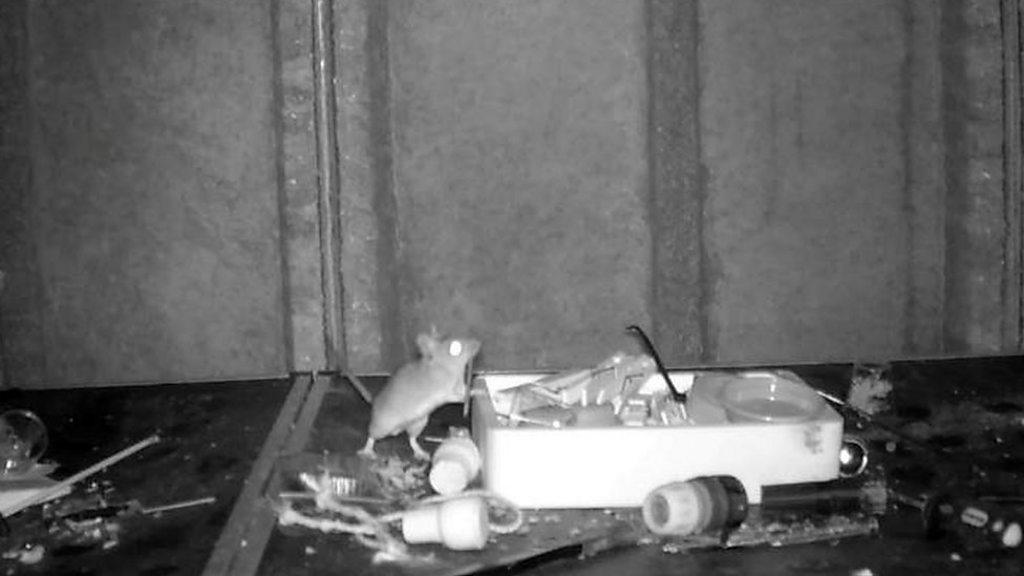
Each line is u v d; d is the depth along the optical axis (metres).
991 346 2.37
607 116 2.28
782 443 1.22
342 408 1.61
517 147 2.28
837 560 1.12
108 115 2.26
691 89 2.28
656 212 2.30
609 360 1.47
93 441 1.50
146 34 2.24
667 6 2.26
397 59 2.26
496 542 1.15
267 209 2.29
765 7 2.28
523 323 2.32
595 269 2.31
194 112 2.26
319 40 2.24
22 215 2.27
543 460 1.21
